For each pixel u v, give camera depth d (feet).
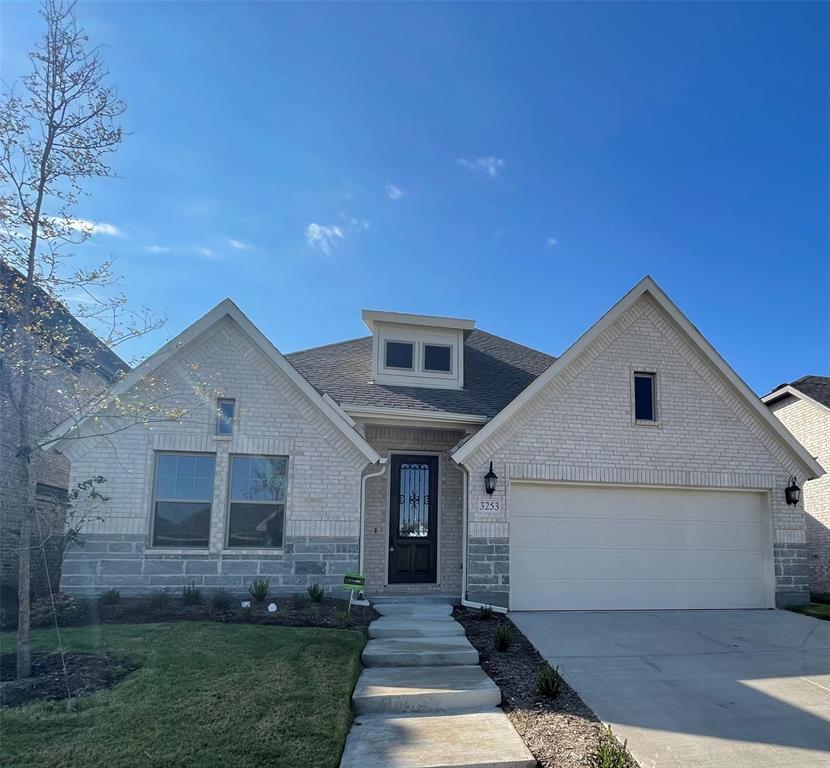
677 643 29.12
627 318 40.14
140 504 33.27
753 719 20.02
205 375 34.99
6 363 22.13
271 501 34.94
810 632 31.89
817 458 56.54
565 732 18.80
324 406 35.22
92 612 28.78
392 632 28.22
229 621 28.22
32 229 22.15
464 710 20.88
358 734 18.58
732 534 39.70
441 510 41.24
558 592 36.94
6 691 19.38
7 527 38.78
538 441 37.63
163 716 17.76
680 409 39.75
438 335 45.01
